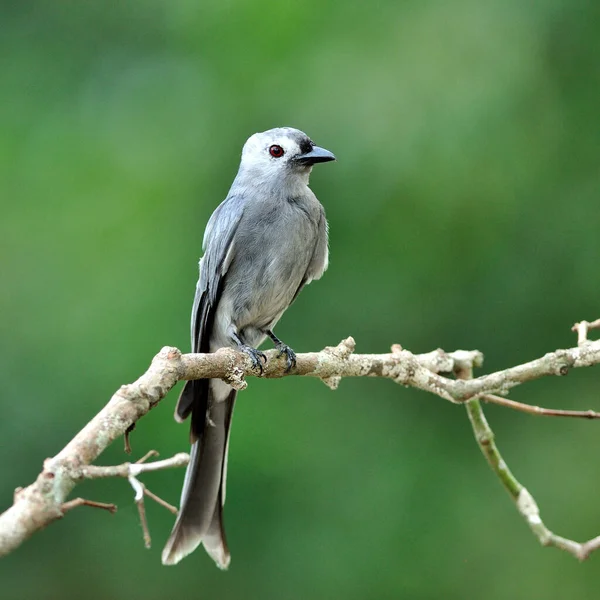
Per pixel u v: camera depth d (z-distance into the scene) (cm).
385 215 1248
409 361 796
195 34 1377
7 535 505
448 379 799
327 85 1269
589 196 1247
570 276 1245
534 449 1234
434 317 1245
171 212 1309
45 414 1219
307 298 1257
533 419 1245
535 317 1243
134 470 543
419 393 1252
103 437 575
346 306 1246
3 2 1437
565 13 1266
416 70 1253
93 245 1309
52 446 1204
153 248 1295
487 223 1252
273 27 1321
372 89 1252
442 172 1242
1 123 1368
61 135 1362
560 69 1266
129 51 1410
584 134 1255
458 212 1248
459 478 1223
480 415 835
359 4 1302
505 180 1250
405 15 1278
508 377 786
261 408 1226
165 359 641
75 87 1395
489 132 1245
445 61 1254
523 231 1252
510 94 1248
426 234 1248
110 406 594
